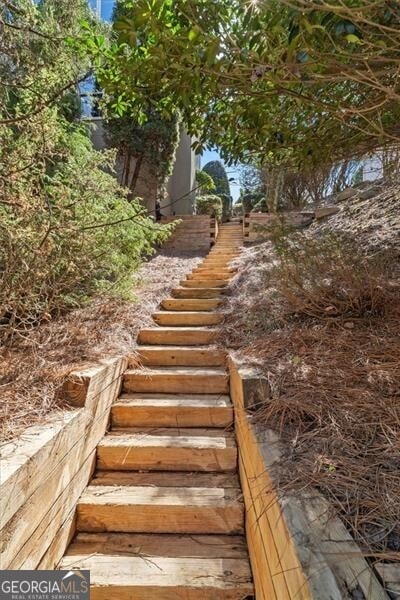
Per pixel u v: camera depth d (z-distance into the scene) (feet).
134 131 23.35
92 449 6.59
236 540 5.61
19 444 4.59
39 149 7.34
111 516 5.76
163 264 17.69
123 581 4.85
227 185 46.24
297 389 5.87
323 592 2.49
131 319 10.59
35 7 7.47
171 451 6.84
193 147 8.32
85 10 9.12
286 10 4.28
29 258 7.61
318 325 8.07
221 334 10.04
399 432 4.50
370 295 7.97
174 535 5.68
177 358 9.43
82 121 12.47
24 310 8.28
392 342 6.74
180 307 12.09
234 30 5.05
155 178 24.62
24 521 4.08
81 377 6.43
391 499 3.48
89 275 10.27
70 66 7.97
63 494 5.23
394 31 3.83
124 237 11.05
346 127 7.68
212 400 8.14
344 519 3.27
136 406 7.80
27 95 7.42
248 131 7.77
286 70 4.86
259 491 4.50
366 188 16.25
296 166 10.14
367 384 5.66
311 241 9.09
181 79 5.70
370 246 9.93
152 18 4.69
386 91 4.66
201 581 4.86
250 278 12.82
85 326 9.64
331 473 3.92
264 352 7.67
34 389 6.29
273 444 4.73
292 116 7.66
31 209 7.07
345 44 4.56
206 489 6.23
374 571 2.67
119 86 6.86
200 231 23.22
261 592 4.31
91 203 9.46
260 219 22.11
